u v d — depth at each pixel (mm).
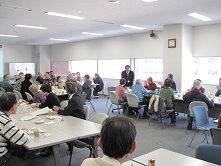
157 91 6426
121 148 1066
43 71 14273
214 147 2021
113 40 10719
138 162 1854
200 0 4781
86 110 3746
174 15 6199
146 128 5477
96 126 2891
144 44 9453
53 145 2309
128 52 10102
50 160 3473
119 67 10828
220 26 7332
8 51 13672
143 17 6438
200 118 4043
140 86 6438
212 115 5129
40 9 5477
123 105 6828
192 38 7941
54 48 14148
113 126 1087
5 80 8594
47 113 3666
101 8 5406
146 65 9812
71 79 7723
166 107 5602
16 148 2320
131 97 6074
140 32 9414
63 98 6531
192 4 5090
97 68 11820
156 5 5168
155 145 4305
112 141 1069
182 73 7578
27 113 3744
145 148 4137
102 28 8297
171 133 5070
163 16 6324
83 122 3100
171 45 7688
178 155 2012
